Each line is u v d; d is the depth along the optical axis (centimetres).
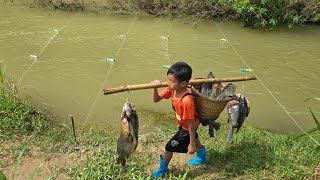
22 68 676
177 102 345
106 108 563
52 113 543
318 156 415
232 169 402
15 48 750
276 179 384
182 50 757
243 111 368
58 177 392
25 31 832
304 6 887
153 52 745
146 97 595
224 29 867
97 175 379
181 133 361
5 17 906
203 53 746
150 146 452
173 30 856
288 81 650
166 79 644
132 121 344
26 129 480
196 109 356
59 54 730
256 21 861
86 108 562
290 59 730
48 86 621
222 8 905
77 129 500
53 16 921
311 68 697
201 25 888
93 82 634
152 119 533
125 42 786
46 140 458
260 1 856
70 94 599
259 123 532
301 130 516
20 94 593
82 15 933
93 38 802
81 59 711
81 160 420
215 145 445
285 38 826
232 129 365
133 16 933
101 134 487
